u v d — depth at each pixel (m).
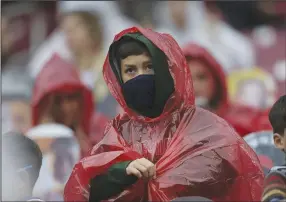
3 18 22.73
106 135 11.01
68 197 10.90
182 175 10.56
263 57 21.47
